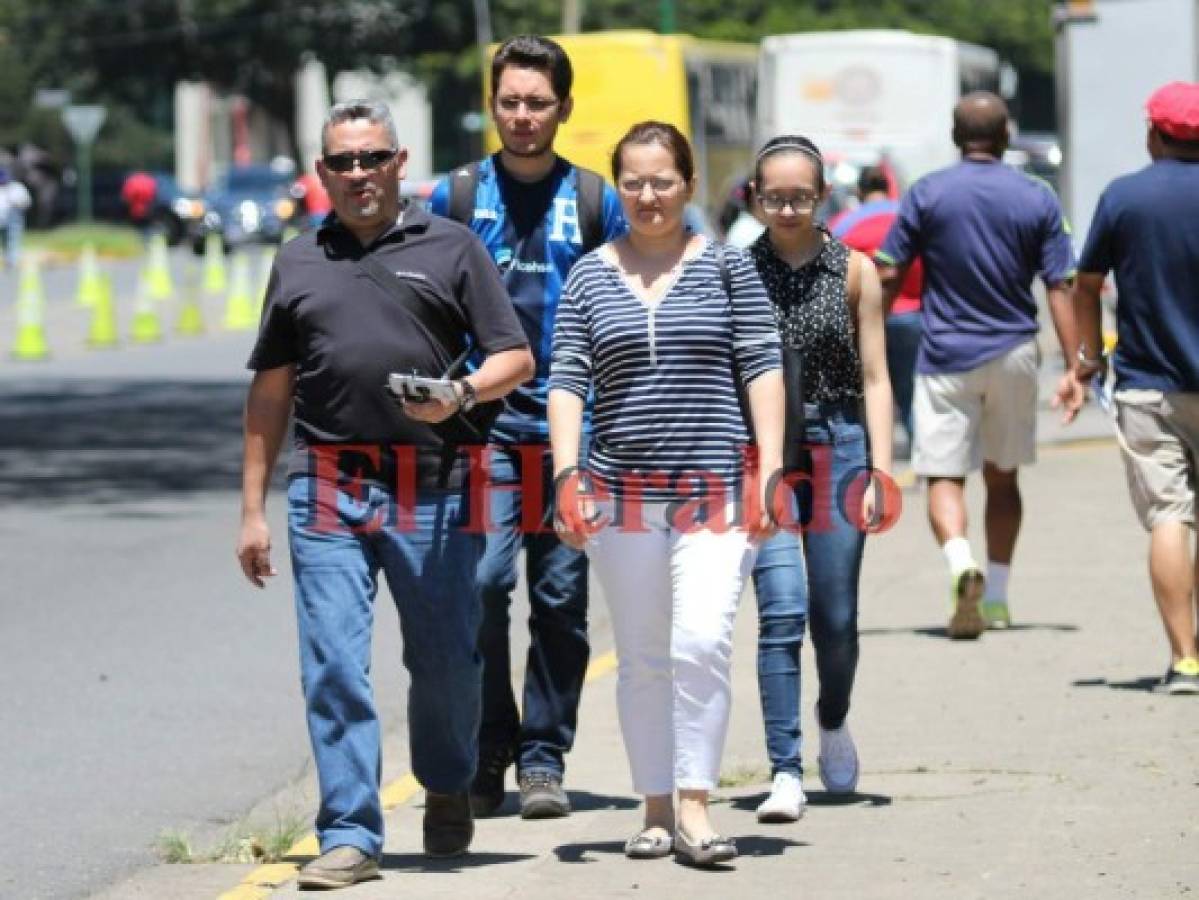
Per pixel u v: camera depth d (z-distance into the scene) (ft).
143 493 142.51
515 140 64.64
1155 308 76.74
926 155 293.64
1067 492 130.93
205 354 253.85
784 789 62.23
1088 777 66.23
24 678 87.76
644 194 56.59
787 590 62.44
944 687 80.18
